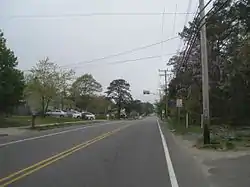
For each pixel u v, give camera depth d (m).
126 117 132.50
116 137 29.05
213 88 38.94
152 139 27.88
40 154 17.30
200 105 43.62
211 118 40.66
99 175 11.71
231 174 12.21
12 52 44.34
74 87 101.44
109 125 52.56
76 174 11.85
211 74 39.25
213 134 28.28
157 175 11.91
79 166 13.62
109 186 10.01
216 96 39.06
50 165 13.78
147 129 43.22
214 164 14.59
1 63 42.59
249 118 38.75
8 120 46.12
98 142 24.14
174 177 11.56
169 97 69.31
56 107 95.25
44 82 64.62
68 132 35.25
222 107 40.22
